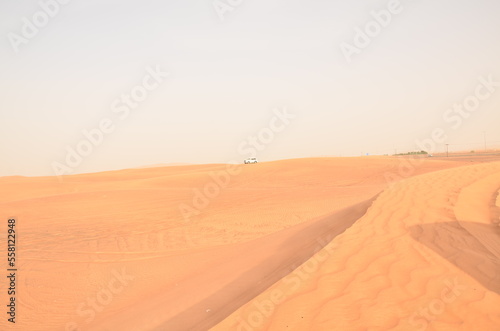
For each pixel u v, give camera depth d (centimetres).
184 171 7325
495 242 596
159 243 1548
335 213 1290
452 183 1243
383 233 675
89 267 1222
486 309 380
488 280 447
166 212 2444
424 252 557
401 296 427
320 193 2909
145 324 654
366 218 810
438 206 866
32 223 2219
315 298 446
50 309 859
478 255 530
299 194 2936
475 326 351
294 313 417
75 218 2359
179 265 1138
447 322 363
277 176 4716
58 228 2022
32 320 801
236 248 1227
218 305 636
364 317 389
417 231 669
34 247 1565
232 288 717
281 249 946
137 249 1459
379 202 973
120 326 680
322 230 981
